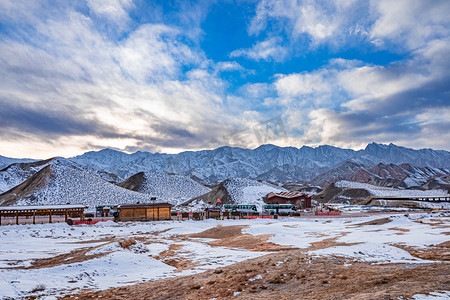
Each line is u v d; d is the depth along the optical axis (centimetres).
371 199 12275
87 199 12606
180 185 18550
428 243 2238
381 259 1672
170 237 4381
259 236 3684
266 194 13212
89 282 1606
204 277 1591
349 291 1034
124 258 2217
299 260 1747
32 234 4606
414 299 789
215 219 7031
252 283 1372
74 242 3862
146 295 1309
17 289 1355
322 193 18062
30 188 13338
